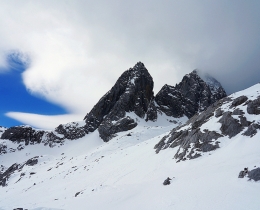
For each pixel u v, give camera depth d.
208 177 21.89
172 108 158.00
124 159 52.12
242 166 21.38
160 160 39.34
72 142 126.12
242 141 28.84
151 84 149.88
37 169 78.75
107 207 23.38
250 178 17.83
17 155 120.75
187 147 35.97
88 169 55.12
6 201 46.69
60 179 54.50
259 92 40.03
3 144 129.50
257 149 24.97
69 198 34.31
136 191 26.92
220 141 32.47
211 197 16.98
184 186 21.75
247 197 15.21
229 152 28.19
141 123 117.50
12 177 77.62
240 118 33.97
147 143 60.31
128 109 124.69
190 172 26.73
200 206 16.00
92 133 127.69
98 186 35.66
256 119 31.41
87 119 139.12
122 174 40.16
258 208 13.48
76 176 52.31
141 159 46.16
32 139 135.88
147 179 32.22
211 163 27.38
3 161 114.25
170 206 17.77
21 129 140.88
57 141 129.12
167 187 23.55
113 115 121.31
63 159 89.06
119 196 26.81
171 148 43.19
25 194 49.38
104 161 58.00
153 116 134.12
